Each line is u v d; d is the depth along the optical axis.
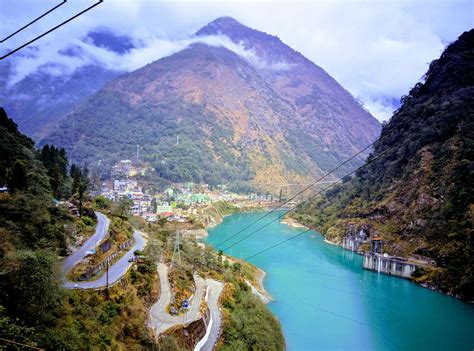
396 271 147.62
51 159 116.81
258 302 94.75
